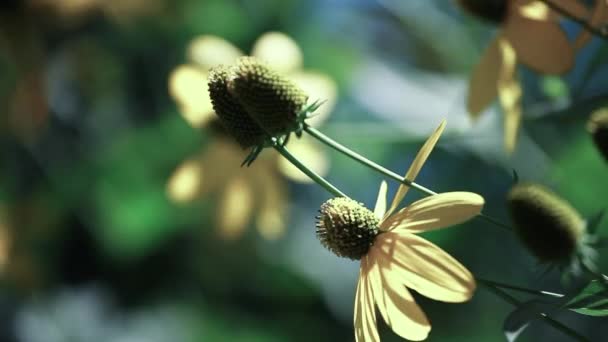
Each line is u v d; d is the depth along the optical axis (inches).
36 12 31.8
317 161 27.4
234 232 27.6
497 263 30.0
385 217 17.2
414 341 16.6
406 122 29.1
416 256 16.6
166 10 33.3
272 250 33.2
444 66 29.3
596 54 20.0
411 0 29.6
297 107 17.7
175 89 26.4
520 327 15.8
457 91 28.7
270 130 17.7
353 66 31.7
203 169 27.4
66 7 32.0
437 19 29.5
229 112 17.9
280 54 26.7
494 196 29.4
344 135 26.7
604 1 17.9
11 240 32.3
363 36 32.5
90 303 33.2
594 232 17.2
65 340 32.5
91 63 33.3
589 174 23.7
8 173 32.8
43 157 33.1
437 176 30.6
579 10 19.1
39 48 31.9
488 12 20.4
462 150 27.5
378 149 32.1
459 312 32.6
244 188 27.5
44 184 33.1
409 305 16.5
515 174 17.4
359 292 17.2
